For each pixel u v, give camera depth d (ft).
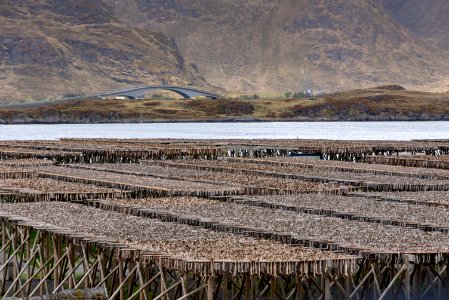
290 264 200.75
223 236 234.17
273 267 200.13
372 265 213.46
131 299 215.92
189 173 413.80
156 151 547.49
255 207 286.25
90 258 272.92
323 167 439.63
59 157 531.09
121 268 222.48
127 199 309.22
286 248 216.33
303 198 308.81
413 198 311.47
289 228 241.96
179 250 213.05
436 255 211.82
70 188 336.08
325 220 257.14
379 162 508.53
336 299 235.81
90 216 266.36
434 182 368.48
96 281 252.21
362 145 602.85
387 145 606.55
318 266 202.69
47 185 347.36
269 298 238.68
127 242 223.92
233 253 209.56
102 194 320.50
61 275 258.37
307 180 386.52
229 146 596.70
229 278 221.05
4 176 391.65
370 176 395.75
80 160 537.24
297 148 574.15
